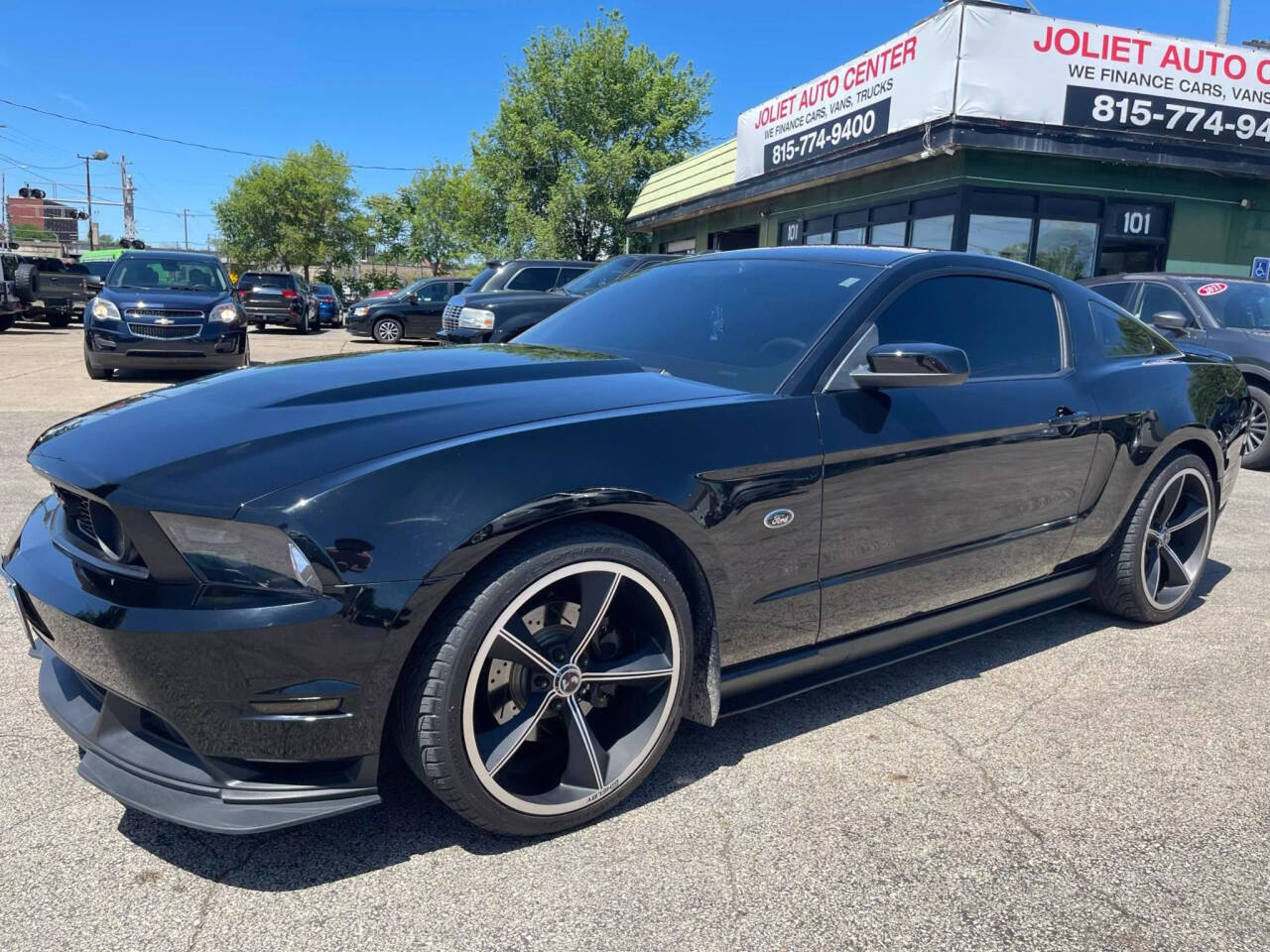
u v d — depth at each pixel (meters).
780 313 3.04
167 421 2.32
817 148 13.73
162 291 11.51
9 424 8.03
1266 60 11.84
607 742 2.45
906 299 3.04
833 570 2.73
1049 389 3.34
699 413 2.47
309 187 47.47
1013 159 11.59
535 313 9.87
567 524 2.22
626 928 1.99
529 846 2.28
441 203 49.12
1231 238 12.98
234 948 1.90
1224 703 3.24
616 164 27.19
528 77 30.00
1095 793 2.62
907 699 3.23
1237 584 4.62
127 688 2.02
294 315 25.28
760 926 2.01
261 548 1.93
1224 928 2.06
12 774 2.55
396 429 2.17
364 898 2.06
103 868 2.15
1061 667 3.54
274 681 1.93
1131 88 11.26
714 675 2.54
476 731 2.17
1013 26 10.66
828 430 2.66
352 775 2.06
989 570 3.22
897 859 2.28
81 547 2.20
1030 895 2.15
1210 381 4.09
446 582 2.03
